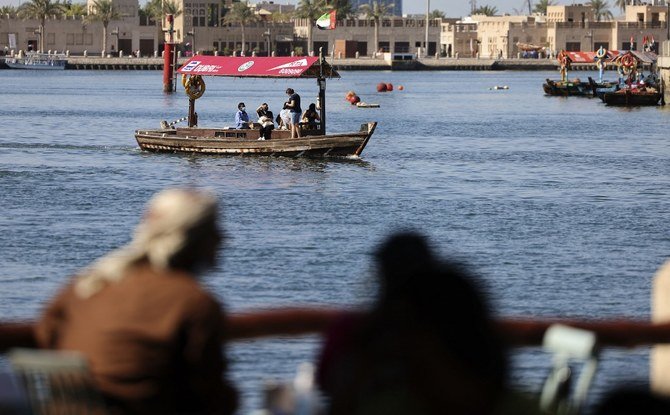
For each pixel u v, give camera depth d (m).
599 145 199.75
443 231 97.38
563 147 194.50
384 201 117.12
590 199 121.19
